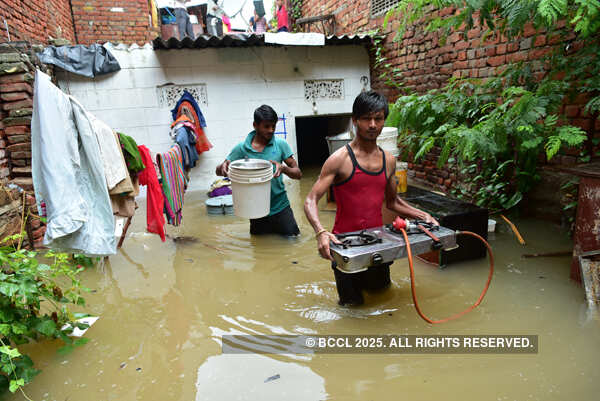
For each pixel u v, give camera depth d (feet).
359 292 10.12
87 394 7.22
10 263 8.07
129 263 13.60
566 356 7.77
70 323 9.04
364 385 7.15
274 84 26.35
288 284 11.52
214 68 25.12
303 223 17.43
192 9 40.29
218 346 8.56
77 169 10.91
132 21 35.63
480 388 6.98
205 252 14.38
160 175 15.35
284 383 7.28
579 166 11.03
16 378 6.87
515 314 9.37
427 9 21.36
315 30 36.27
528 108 13.03
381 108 8.37
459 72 19.85
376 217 9.60
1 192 12.98
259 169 12.62
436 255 12.21
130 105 24.27
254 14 43.65
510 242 13.88
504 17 14.20
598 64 12.76
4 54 15.20
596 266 9.84
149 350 8.54
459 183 20.27
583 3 10.91
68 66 22.25
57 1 29.35
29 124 15.64
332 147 21.12
